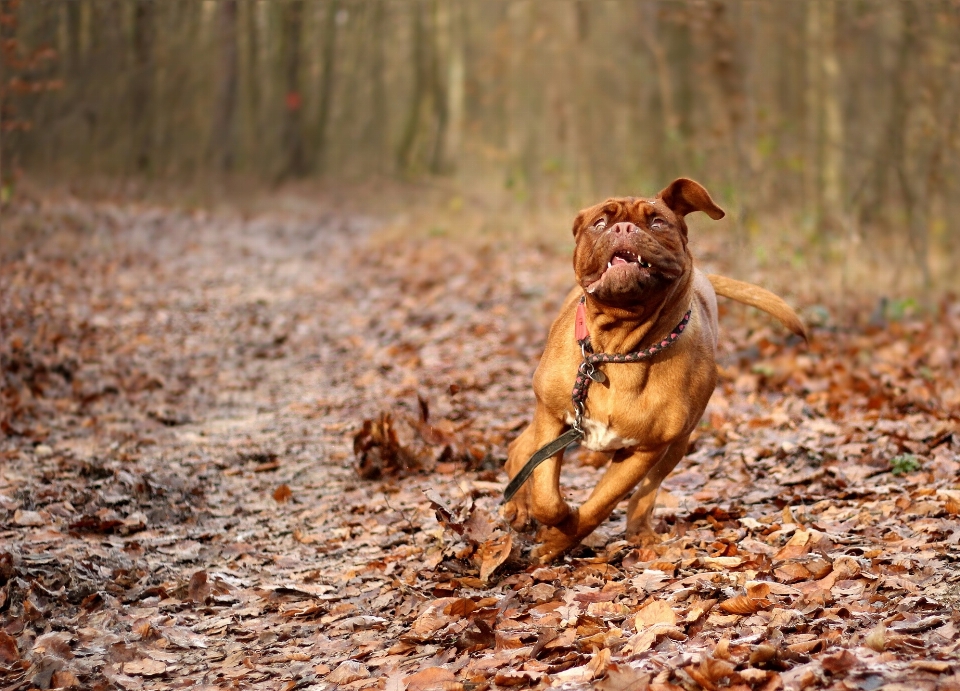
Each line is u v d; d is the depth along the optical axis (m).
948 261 14.34
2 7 10.93
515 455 5.02
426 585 4.66
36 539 5.30
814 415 7.14
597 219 4.21
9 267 12.69
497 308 11.77
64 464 6.67
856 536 4.71
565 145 20.81
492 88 28.84
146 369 9.57
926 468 5.69
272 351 10.53
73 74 20.89
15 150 13.23
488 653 3.82
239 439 7.45
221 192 29.02
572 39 20.20
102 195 23.44
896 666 3.17
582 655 3.63
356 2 36.03
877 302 11.48
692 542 4.81
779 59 18.16
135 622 4.54
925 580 3.99
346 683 3.81
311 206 28.20
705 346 4.57
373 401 8.35
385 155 38.16
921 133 13.21
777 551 4.58
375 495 6.12
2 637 4.24
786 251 11.86
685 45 19.53
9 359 8.56
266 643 4.32
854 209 13.05
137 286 14.06
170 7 24.91
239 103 35.41
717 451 6.46
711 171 13.61
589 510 4.57
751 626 3.69
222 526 5.80
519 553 4.80
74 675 4.00
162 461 6.85
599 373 4.37
